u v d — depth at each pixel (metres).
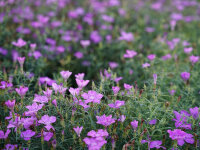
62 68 1.09
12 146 0.73
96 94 0.77
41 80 0.92
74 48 1.25
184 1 1.85
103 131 0.72
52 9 1.51
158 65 1.08
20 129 0.75
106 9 1.65
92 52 1.22
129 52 1.00
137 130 0.78
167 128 0.80
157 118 0.80
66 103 0.78
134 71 1.06
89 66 1.14
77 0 1.71
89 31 1.37
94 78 1.08
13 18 1.31
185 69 1.03
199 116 0.78
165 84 0.96
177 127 0.79
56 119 0.78
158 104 0.83
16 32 1.21
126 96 0.85
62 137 0.74
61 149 0.76
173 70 1.04
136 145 0.77
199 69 1.01
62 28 1.32
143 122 0.78
